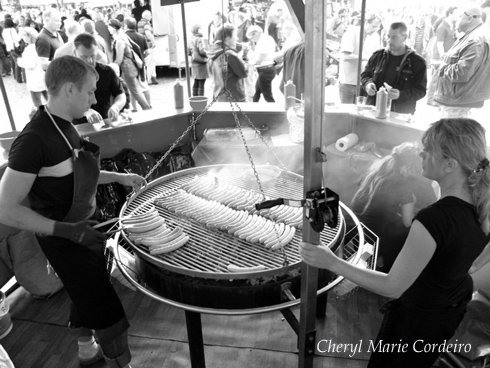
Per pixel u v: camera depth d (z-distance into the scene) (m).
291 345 2.91
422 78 4.48
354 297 3.36
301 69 5.35
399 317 1.90
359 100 4.72
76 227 2.07
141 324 3.15
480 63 4.35
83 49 3.91
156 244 2.31
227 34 5.75
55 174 2.10
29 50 6.06
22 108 7.89
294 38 7.58
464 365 2.43
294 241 2.39
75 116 2.18
